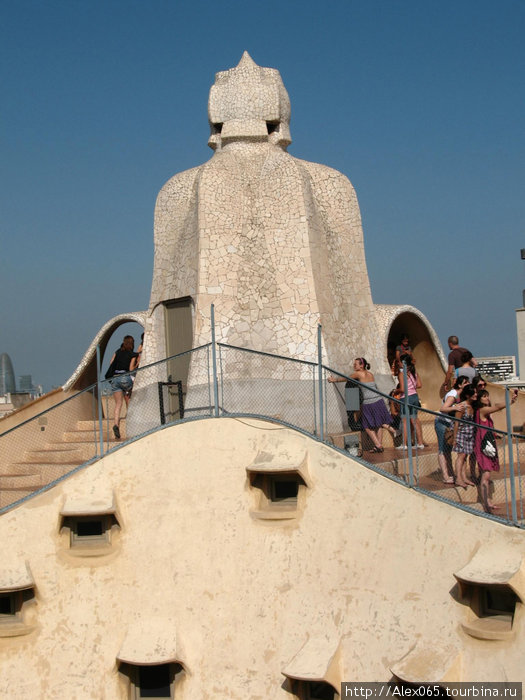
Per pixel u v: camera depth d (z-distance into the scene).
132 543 15.07
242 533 14.70
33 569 15.10
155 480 15.23
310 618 13.99
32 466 16.67
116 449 15.45
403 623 13.21
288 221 18.95
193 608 14.69
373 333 20.38
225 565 14.68
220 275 18.81
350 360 19.28
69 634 14.93
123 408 22.45
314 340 18.19
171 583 14.83
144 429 18.52
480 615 12.76
